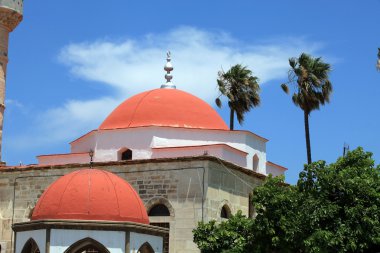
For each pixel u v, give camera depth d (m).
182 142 35.75
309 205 25.70
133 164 33.09
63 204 23.16
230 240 27.17
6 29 41.16
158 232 24.31
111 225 22.59
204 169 31.62
